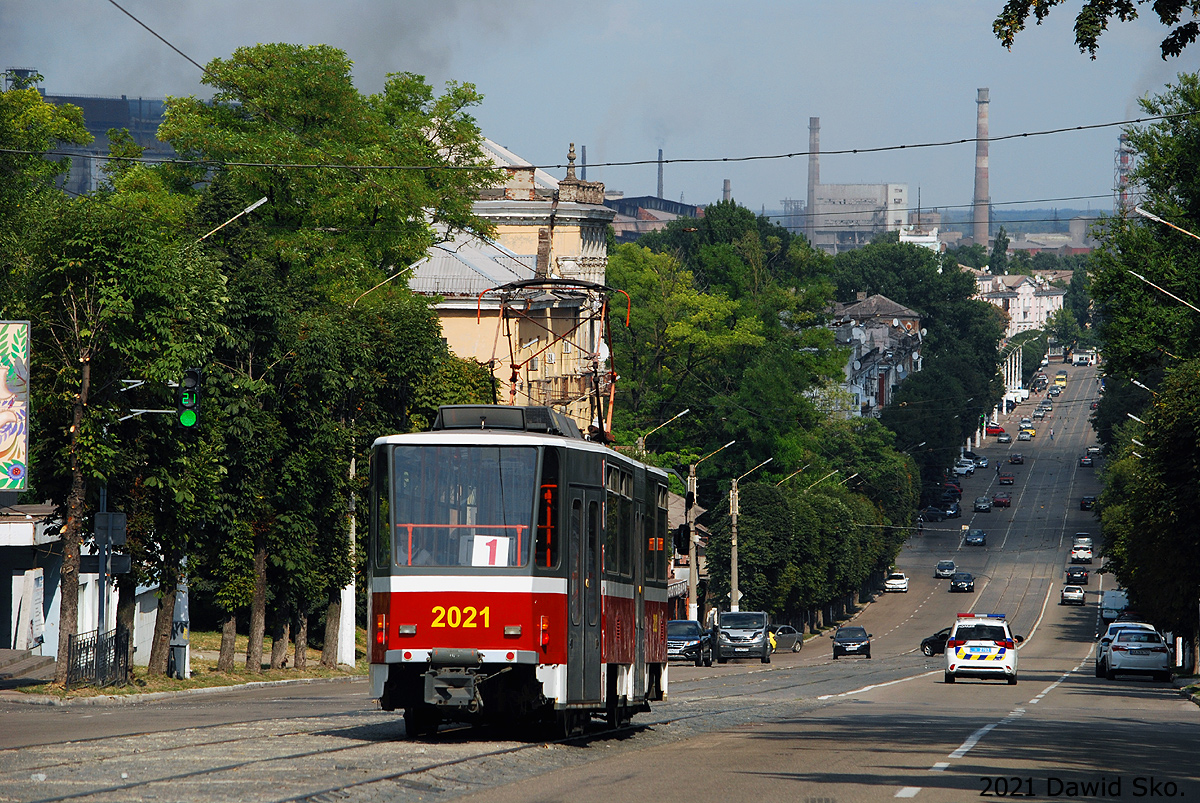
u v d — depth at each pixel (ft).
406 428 343.87
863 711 205.67
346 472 326.03
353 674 360.07
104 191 404.36
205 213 302.66
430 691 137.90
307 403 303.48
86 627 336.70
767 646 532.32
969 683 332.39
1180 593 356.79
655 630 180.14
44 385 239.71
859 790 102.78
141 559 255.50
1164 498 327.26
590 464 150.00
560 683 140.26
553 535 142.20
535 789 103.71
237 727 153.79
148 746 128.98
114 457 243.40
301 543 315.37
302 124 410.93
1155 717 204.23
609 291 193.98
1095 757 129.80
